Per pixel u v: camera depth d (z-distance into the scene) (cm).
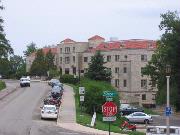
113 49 11588
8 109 5431
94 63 7625
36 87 9006
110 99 2703
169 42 7231
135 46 11312
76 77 10794
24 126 4153
